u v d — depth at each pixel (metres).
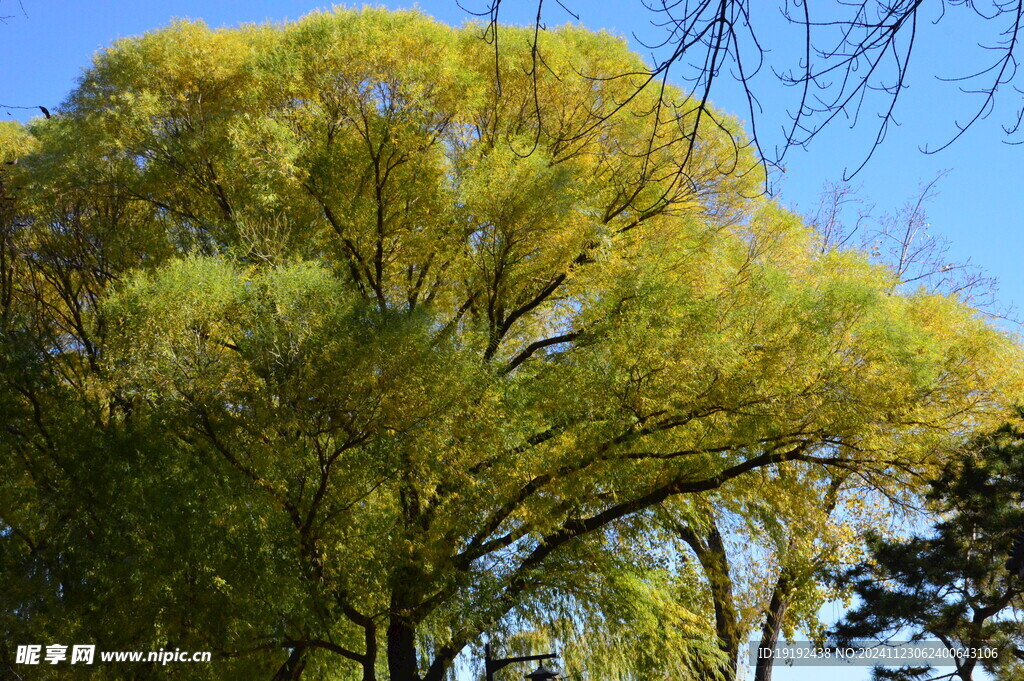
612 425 10.27
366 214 11.24
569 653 11.30
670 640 11.92
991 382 10.79
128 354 9.27
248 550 9.30
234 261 10.07
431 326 9.75
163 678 9.39
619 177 11.85
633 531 11.19
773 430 10.29
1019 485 11.95
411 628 10.81
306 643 10.39
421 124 11.38
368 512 10.38
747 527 11.79
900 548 12.62
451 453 9.91
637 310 10.28
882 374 9.84
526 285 11.85
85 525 9.39
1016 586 12.52
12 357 9.80
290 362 8.91
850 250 11.17
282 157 10.61
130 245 11.21
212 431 9.32
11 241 10.67
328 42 11.26
